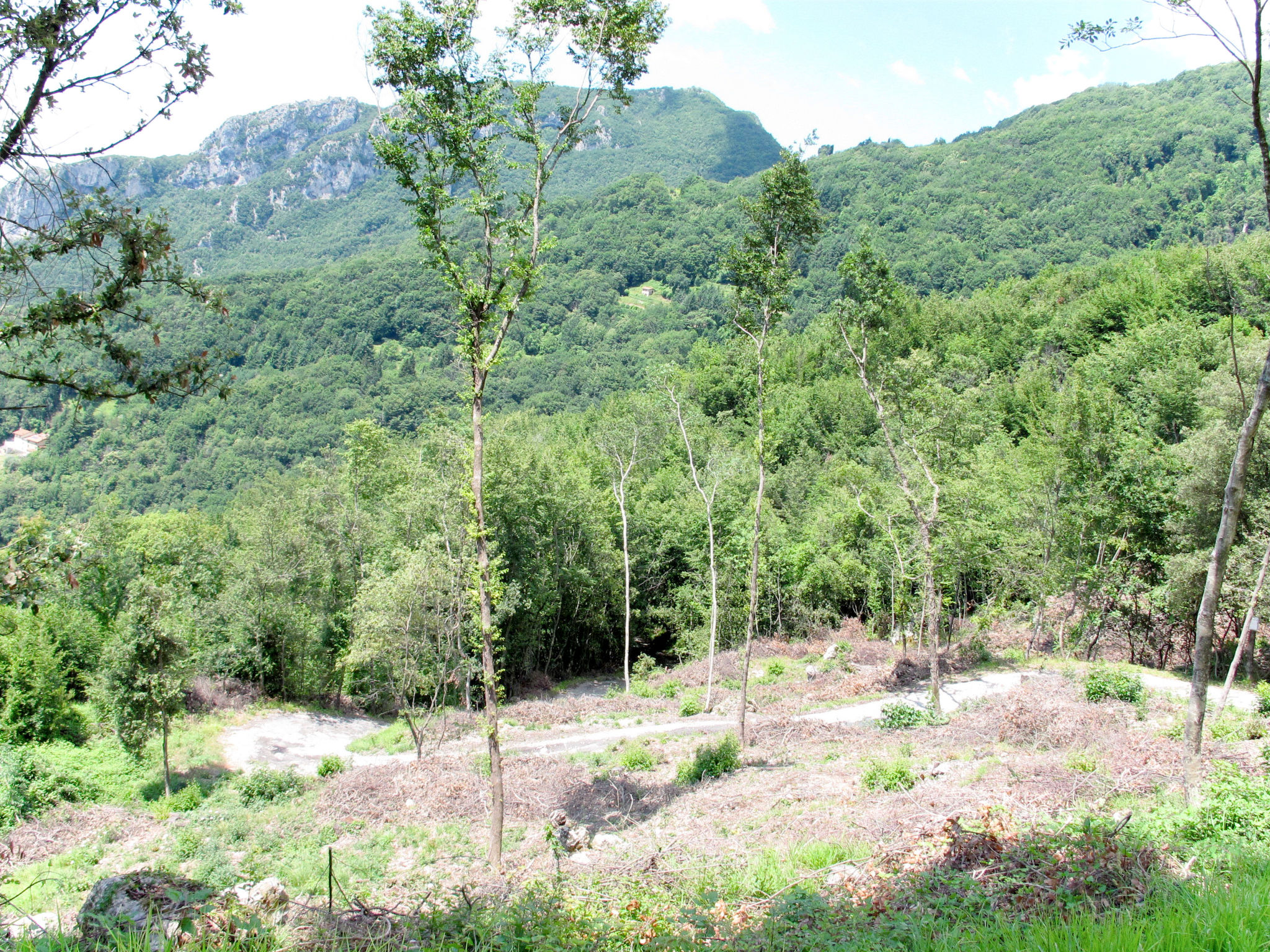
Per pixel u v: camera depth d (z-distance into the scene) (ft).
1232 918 17.17
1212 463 98.27
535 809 64.54
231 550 143.54
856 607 155.43
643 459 173.78
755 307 79.92
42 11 22.62
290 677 124.06
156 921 23.36
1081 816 33.24
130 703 79.46
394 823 65.21
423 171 49.26
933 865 28.96
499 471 130.82
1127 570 113.19
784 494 182.19
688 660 153.07
